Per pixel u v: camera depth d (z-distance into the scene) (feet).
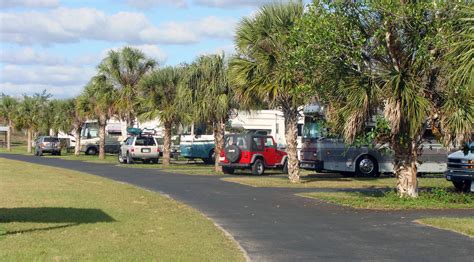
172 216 44.86
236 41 74.02
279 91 71.00
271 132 122.31
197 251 31.65
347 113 52.47
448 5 48.21
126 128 158.92
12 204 49.34
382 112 53.01
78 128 172.96
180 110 106.52
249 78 73.00
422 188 69.26
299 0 71.82
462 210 49.67
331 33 51.21
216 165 97.66
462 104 49.75
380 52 51.62
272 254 31.73
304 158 91.45
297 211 49.19
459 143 51.72
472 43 35.27
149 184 74.59
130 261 28.55
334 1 51.83
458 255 31.50
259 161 93.09
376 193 62.34
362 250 32.83
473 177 63.87
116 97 137.80
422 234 37.81
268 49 71.61
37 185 66.54
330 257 31.07
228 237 36.45
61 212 45.03
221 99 93.15
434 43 49.42
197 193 63.72
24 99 204.85
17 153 188.65
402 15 49.65
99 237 34.81
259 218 45.11
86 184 69.82
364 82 51.90
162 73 112.88
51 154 173.47
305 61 53.26
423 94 51.62
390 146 56.18
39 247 31.32
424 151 87.92
